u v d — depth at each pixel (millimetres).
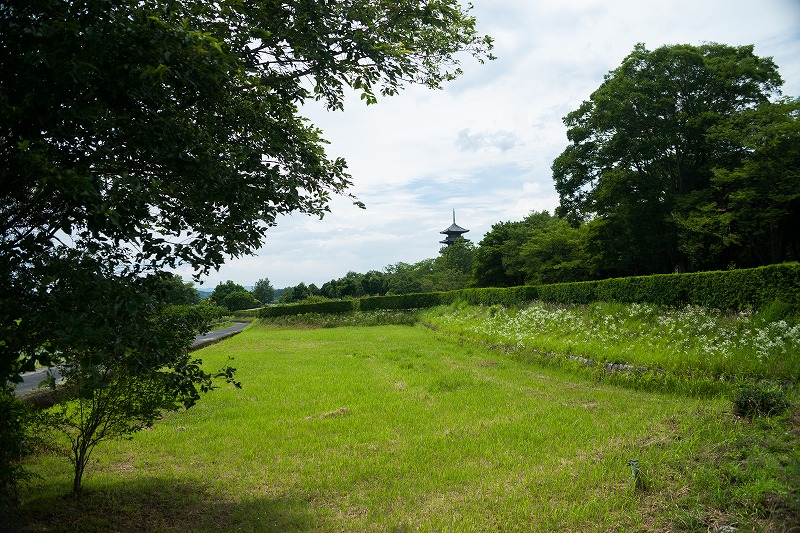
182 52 3941
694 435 6137
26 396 8906
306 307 44688
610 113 28469
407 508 5105
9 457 5137
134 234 3850
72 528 4715
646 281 15758
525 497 5133
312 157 5676
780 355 9578
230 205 4707
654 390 10305
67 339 3527
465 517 4750
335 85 6000
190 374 4891
